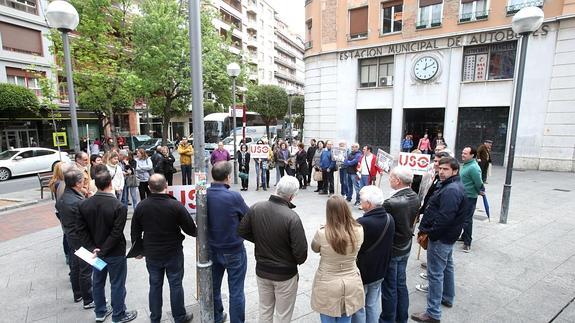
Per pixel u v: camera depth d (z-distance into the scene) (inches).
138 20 604.1
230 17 1941.4
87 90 580.7
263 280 115.8
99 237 135.3
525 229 251.8
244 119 484.1
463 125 655.8
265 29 2429.9
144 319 145.7
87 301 154.7
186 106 752.3
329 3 780.6
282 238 111.3
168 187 145.0
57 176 182.1
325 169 397.7
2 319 146.3
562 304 151.3
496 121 617.0
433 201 141.2
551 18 529.7
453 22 635.5
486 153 436.8
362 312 115.1
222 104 747.4
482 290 163.9
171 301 135.7
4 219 314.7
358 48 749.9
